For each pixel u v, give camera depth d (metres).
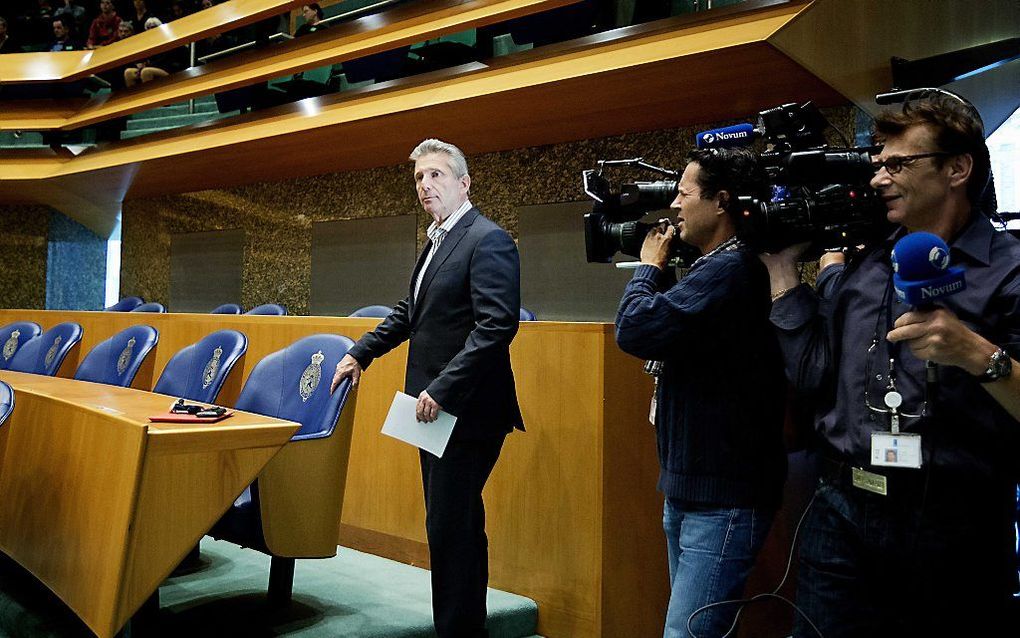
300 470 2.48
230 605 2.61
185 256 9.05
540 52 5.04
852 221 1.55
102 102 8.27
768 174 1.76
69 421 2.32
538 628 2.65
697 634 1.74
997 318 1.34
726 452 1.78
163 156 7.31
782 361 1.82
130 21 9.65
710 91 4.71
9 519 2.54
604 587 2.51
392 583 2.89
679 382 1.84
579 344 2.64
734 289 1.76
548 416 2.70
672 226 1.93
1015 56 4.38
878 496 1.43
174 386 3.32
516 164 6.39
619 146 5.82
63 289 10.25
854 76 4.25
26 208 10.08
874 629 1.46
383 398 3.32
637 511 2.65
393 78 6.31
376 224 7.45
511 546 2.76
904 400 1.42
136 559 1.93
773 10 4.09
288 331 3.82
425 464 2.33
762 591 2.76
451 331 2.32
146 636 2.30
